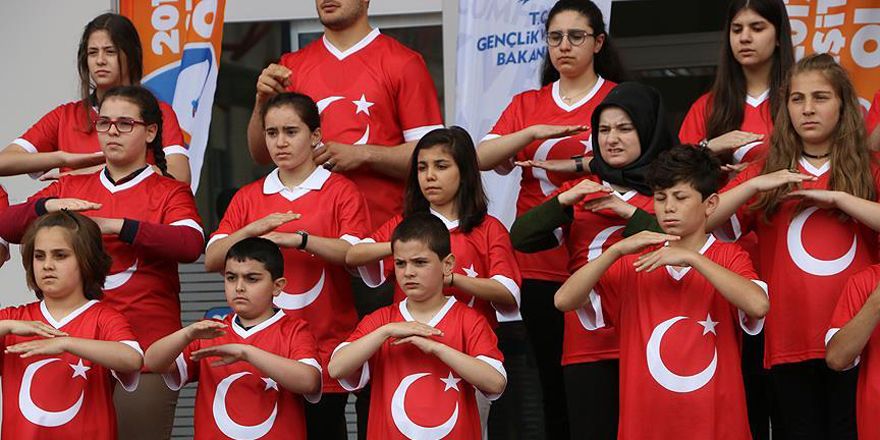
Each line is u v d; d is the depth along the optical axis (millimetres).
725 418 7293
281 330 7766
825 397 7738
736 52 8383
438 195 8062
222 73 11172
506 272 7965
